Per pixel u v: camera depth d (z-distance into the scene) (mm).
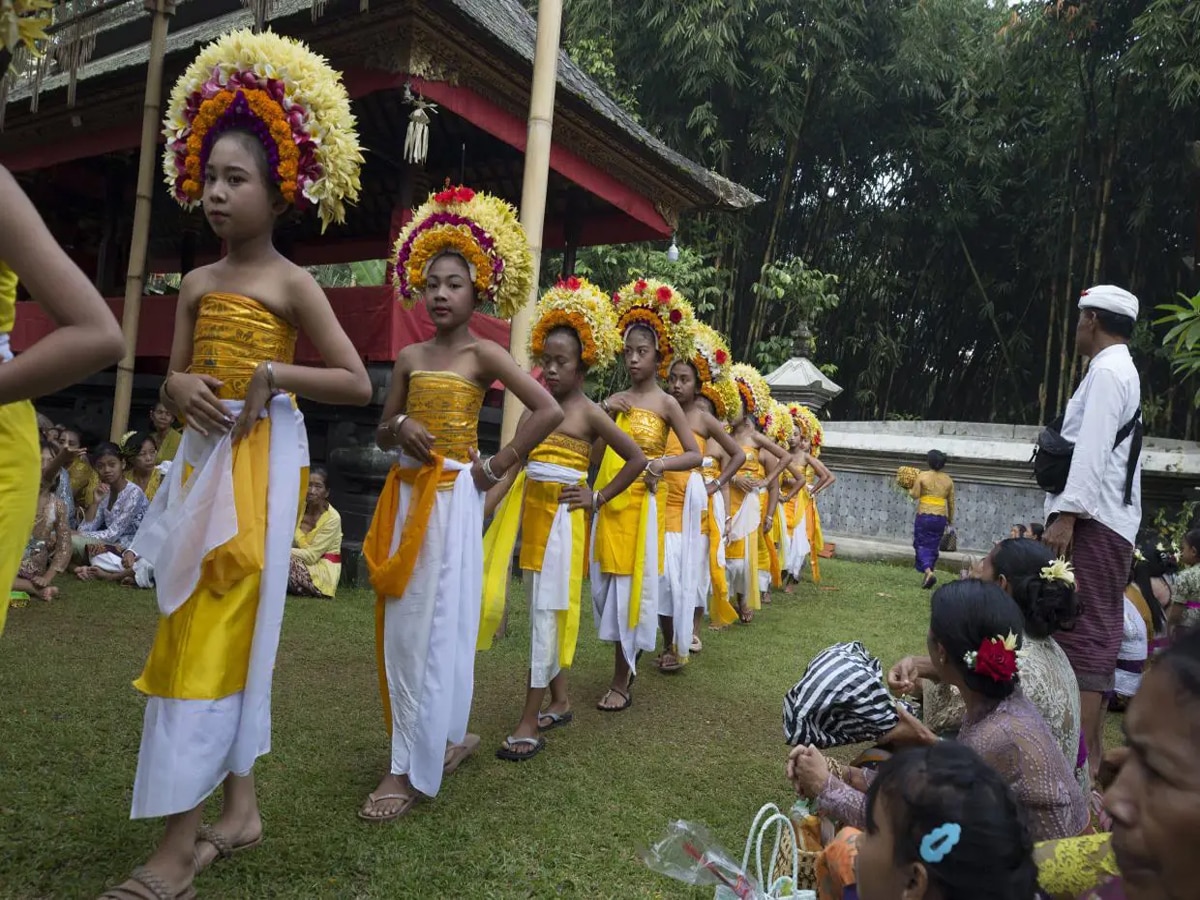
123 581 5977
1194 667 1057
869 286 18125
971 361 18922
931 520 10359
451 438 3131
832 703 2439
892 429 15227
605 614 4445
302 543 6035
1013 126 16219
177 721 2232
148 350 7770
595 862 2713
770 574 8414
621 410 4758
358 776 3184
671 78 14930
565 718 4113
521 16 9031
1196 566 5352
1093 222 15164
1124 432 3488
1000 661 2158
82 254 11469
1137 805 1098
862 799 2211
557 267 12984
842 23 14586
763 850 2910
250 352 2420
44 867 2332
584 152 8195
